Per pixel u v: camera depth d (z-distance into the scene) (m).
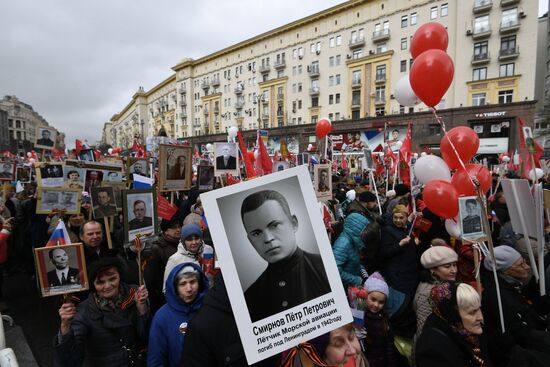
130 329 2.10
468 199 2.31
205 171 5.95
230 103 52.28
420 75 2.64
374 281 2.46
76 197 3.73
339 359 1.37
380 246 3.12
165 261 3.09
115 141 128.25
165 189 4.74
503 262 2.36
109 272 2.06
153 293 3.00
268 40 45.16
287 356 1.33
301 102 41.62
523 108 26.48
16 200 6.31
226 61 52.25
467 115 28.72
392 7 32.97
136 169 5.77
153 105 80.12
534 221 2.46
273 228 1.28
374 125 33.34
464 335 1.68
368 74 35.09
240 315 1.22
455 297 1.68
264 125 46.78
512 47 27.28
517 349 1.68
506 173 9.70
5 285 5.18
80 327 1.97
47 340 3.51
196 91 59.19
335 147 19.53
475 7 28.25
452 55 29.97
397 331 2.81
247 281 1.25
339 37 37.50
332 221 4.47
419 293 2.39
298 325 1.25
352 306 2.53
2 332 1.26
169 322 1.95
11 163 8.91
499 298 2.13
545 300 2.63
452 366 1.60
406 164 6.30
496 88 27.89
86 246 3.10
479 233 2.29
